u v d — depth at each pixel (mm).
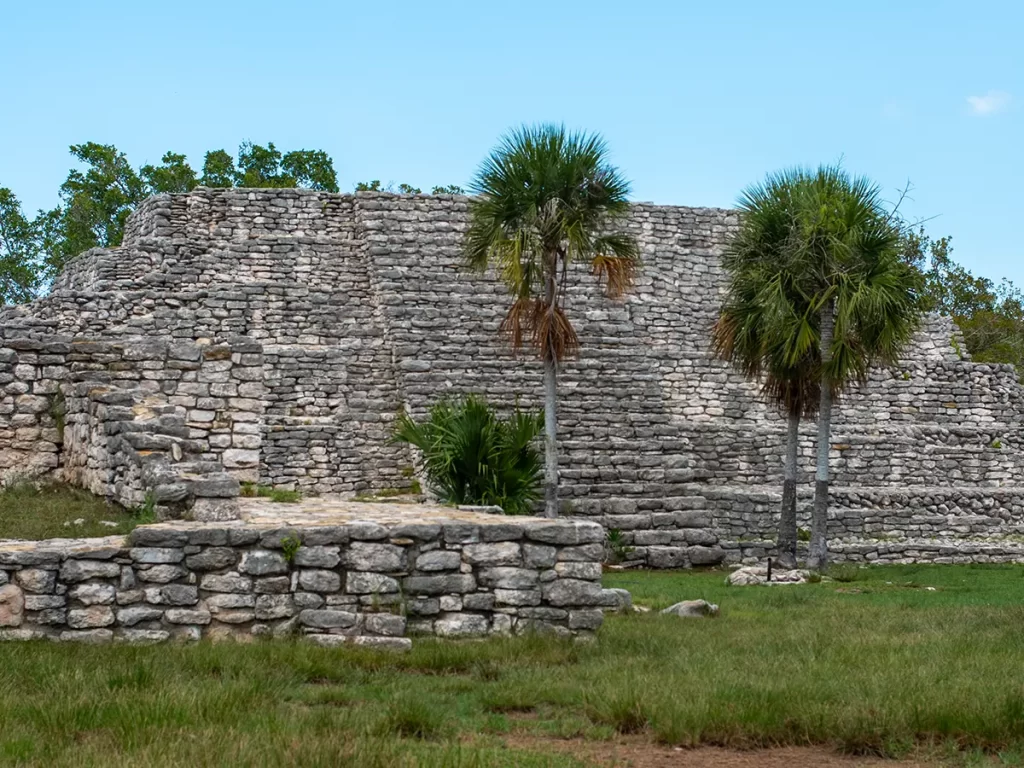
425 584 11250
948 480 30266
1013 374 32875
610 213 22891
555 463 22125
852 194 22578
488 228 22359
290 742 7336
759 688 9344
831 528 26984
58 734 7523
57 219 43312
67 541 10961
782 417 30375
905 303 22516
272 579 10859
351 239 29578
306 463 24500
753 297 23250
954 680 9820
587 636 11516
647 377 27453
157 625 10555
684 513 23953
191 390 16453
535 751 7895
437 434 22062
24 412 16047
